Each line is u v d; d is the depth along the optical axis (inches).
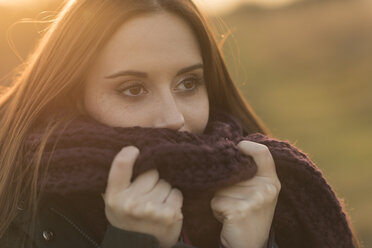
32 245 60.2
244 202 61.4
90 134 59.7
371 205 204.4
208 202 64.2
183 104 64.1
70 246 60.3
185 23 62.5
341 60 506.9
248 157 63.7
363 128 314.2
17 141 64.1
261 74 475.2
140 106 61.5
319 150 281.1
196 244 65.6
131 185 57.0
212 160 59.2
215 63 71.7
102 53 60.9
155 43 60.2
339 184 230.4
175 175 58.2
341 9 699.4
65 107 65.0
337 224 67.4
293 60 524.4
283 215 67.8
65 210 61.5
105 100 61.9
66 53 63.1
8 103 73.8
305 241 68.2
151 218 56.1
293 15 727.7
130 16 59.8
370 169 245.0
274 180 63.6
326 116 341.4
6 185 62.9
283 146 68.9
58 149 59.9
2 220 61.5
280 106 373.7
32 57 73.0
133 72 60.0
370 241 177.5
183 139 60.2
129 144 58.9
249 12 764.0
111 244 56.8
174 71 61.6
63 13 66.5
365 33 589.3
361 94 392.8
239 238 60.9
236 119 79.0
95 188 57.6
